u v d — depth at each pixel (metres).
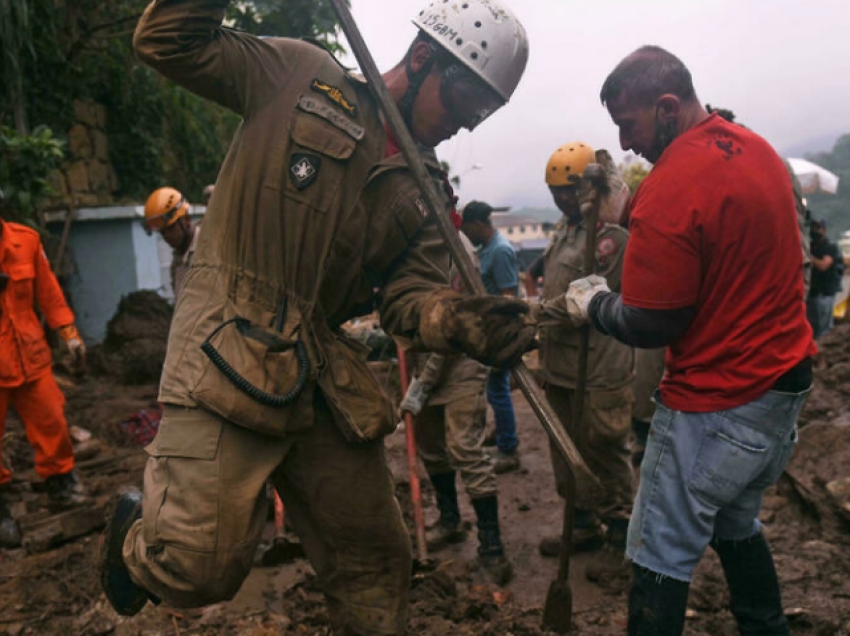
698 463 2.07
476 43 1.84
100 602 3.22
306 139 1.77
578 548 3.60
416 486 3.62
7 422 6.27
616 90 2.15
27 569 3.59
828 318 7.89
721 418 2.05
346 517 1.97
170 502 1.69
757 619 2.34
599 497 1.74
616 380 3.25
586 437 3.31
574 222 3.34
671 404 2.13
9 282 3.95
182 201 4.44
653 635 2.13
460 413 3.44
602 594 3.19
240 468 1.72
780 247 2.00
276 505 3.65
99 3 10.43
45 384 4.15
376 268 1.93
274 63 1.83
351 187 1.82
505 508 4.27
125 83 11.52
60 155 7.85
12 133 7.74
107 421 6.44
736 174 1.96
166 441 1.72
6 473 3.97
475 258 3.95
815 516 3.65
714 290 2.01
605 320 2.20
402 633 2.09
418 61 1.89
